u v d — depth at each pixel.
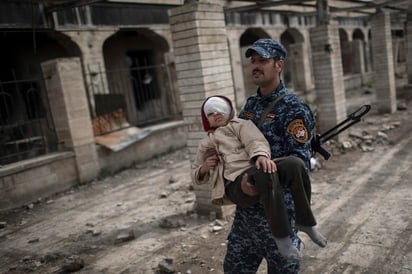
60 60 7.51
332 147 8.02
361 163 6.85
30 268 4.40
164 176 7.89
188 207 5.73
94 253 4.59
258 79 2.20
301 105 2.13
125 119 9.35
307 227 2.09
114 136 8.70
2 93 7.64
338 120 8.44
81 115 7.89
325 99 8.50
